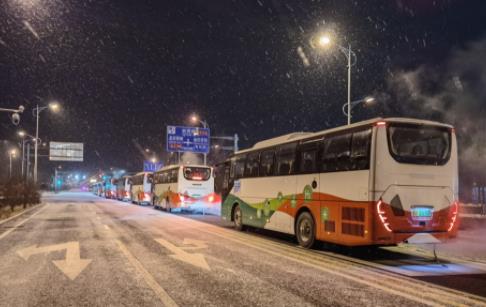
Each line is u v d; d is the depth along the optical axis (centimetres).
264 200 1572
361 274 915
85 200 5575
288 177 1412
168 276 868
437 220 1077
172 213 3002
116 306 660
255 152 1677
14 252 1162
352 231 1091
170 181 3116
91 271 913
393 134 1065
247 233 1689
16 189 3238
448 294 748
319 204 1232
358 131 1107
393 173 1049
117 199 6075
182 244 1334
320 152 1249
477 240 1501
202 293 738
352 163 1112
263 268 961
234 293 738
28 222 2141
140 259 1059
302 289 772
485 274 934
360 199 1070
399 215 1045
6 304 670
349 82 2281
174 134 4091
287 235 1650
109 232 1675
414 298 718
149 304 671
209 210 3020
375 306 670
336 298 713
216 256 1116
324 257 1135
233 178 1866
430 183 1080
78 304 670
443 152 1108
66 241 1392
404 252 1258
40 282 814
